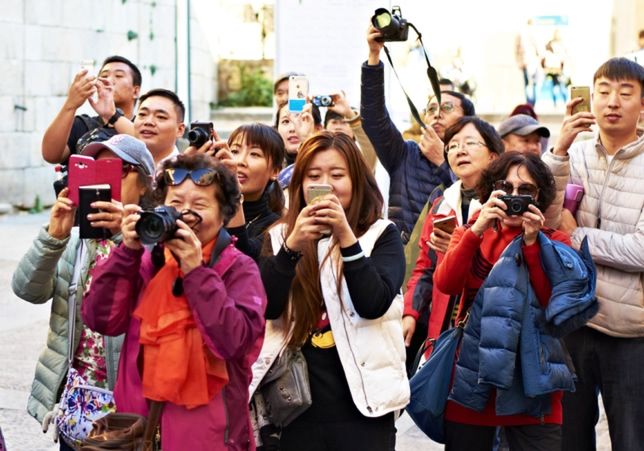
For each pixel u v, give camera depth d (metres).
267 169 6.54
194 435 4.54
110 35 21.80
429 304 7.29
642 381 6.79
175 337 4.49
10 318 12.23
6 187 19.69
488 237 6.19
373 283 5.19
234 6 27.28
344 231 5.16
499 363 5.77
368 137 8.51
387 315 5.44
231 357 4.50
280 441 5.51
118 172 5.39
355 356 5.34
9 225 18.62
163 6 23.20
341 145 5.54
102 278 4.63
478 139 7.30
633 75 6.74
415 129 11.30
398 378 5.43
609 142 6.86
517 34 21.77
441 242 6.67
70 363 5.59
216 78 27.64
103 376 5.55
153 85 22.98
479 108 22.08
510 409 5.88
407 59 18.44
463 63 21.98
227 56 27.56
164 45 23.36
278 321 5.46
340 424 5.39
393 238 5.58
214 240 4.70
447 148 7.45
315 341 5.42
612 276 6.75
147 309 4.54
